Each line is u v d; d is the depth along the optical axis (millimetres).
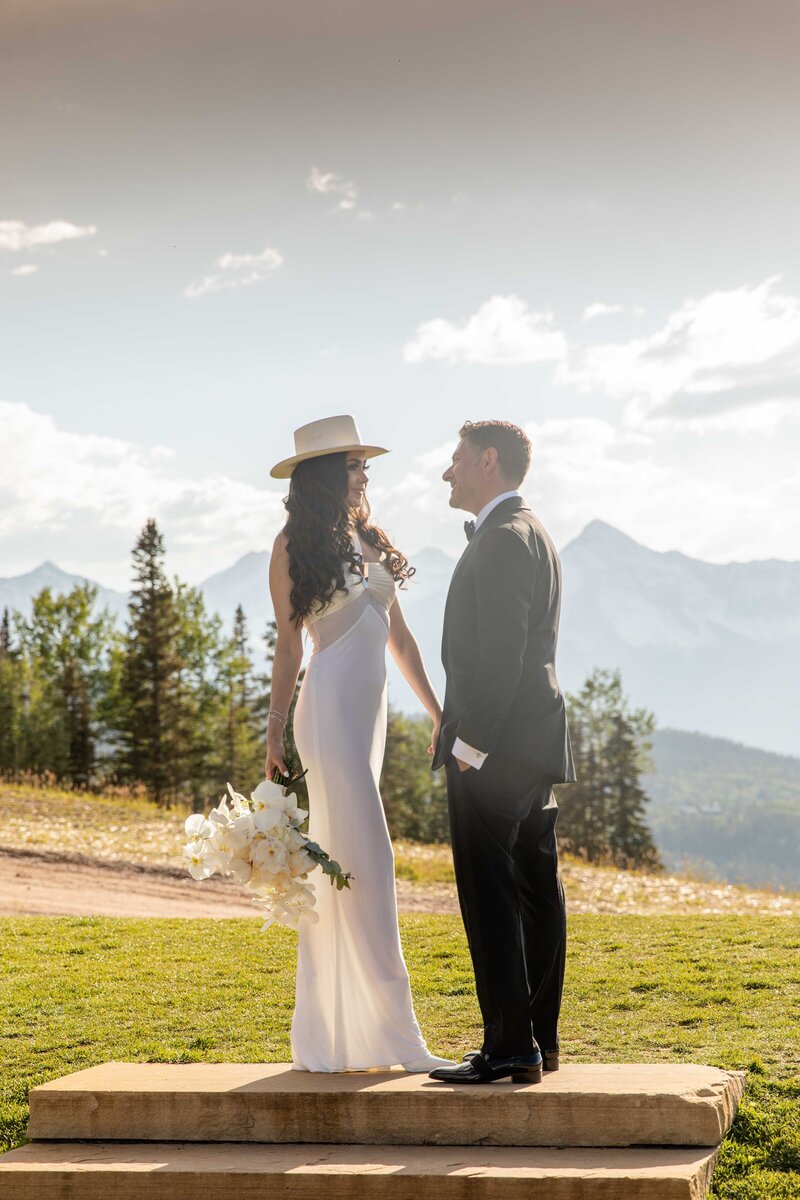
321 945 4734
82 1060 5938
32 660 62500
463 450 4484
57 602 64000
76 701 61062
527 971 4480
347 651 4859
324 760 4785
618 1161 3869
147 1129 4332
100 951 8977
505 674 4066
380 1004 4648
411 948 8727
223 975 7914
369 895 4699
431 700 5129
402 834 62781
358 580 4898
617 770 64875
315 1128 4219
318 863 4570
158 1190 3951
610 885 16312
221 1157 4090
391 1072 4582
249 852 4555
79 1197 3996
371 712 4844
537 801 4387
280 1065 4824
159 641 56938
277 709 4895
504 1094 4094
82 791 26844
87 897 12883
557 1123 4059
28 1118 4754
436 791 71500
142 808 22219
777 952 8062
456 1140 4105
